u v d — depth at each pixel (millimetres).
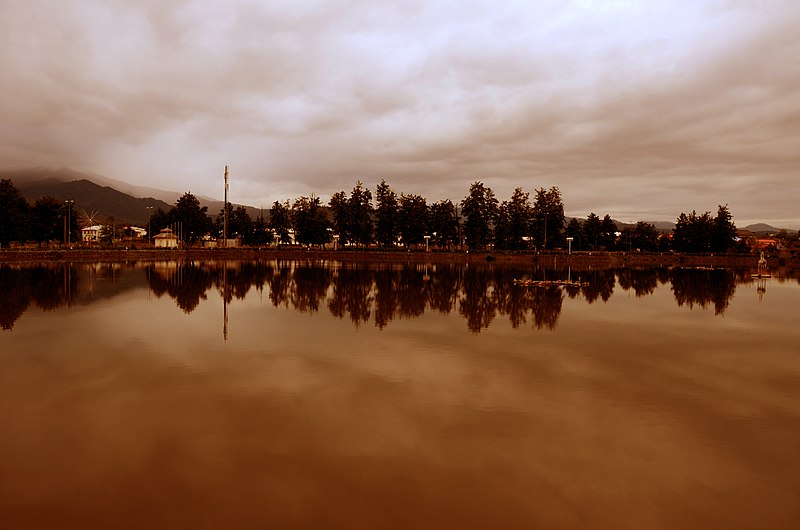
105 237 137250
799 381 13961
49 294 31609
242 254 94625
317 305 28516
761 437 9914
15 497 7215
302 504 7121
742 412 11344
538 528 6645
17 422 10117
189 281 42812
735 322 24500
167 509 6934
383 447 9109
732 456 9016
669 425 10469
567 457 8836
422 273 57906
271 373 13953
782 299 35406
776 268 86500
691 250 114250
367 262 83812
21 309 25359
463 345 18078
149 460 8445
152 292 33844
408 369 14586
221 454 8711
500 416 10820
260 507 7016
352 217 103125
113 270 54344
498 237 101688
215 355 15992
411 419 10531
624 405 11719
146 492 7398
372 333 20141
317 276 50625
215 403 11383
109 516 6754
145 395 11898
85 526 6516
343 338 19031
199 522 6625
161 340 18203
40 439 9273
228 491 7445
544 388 12969
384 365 15000
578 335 20422
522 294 36219
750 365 15727
